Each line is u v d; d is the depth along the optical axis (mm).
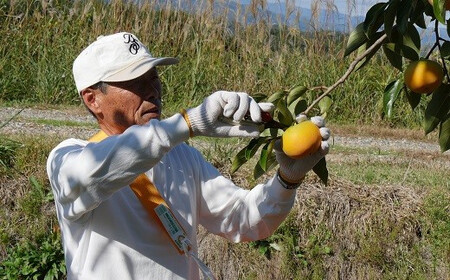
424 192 6648
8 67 11906
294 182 2854
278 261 6180
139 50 2883
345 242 6328
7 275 5895
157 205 2766
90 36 12227
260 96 2635
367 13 2584
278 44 12484
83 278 2709
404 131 11391
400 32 2475
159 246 2762
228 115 2375
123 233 2719
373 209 6414
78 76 2896
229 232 3117
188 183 2949
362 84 12102
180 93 12078
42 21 12352
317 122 2494
